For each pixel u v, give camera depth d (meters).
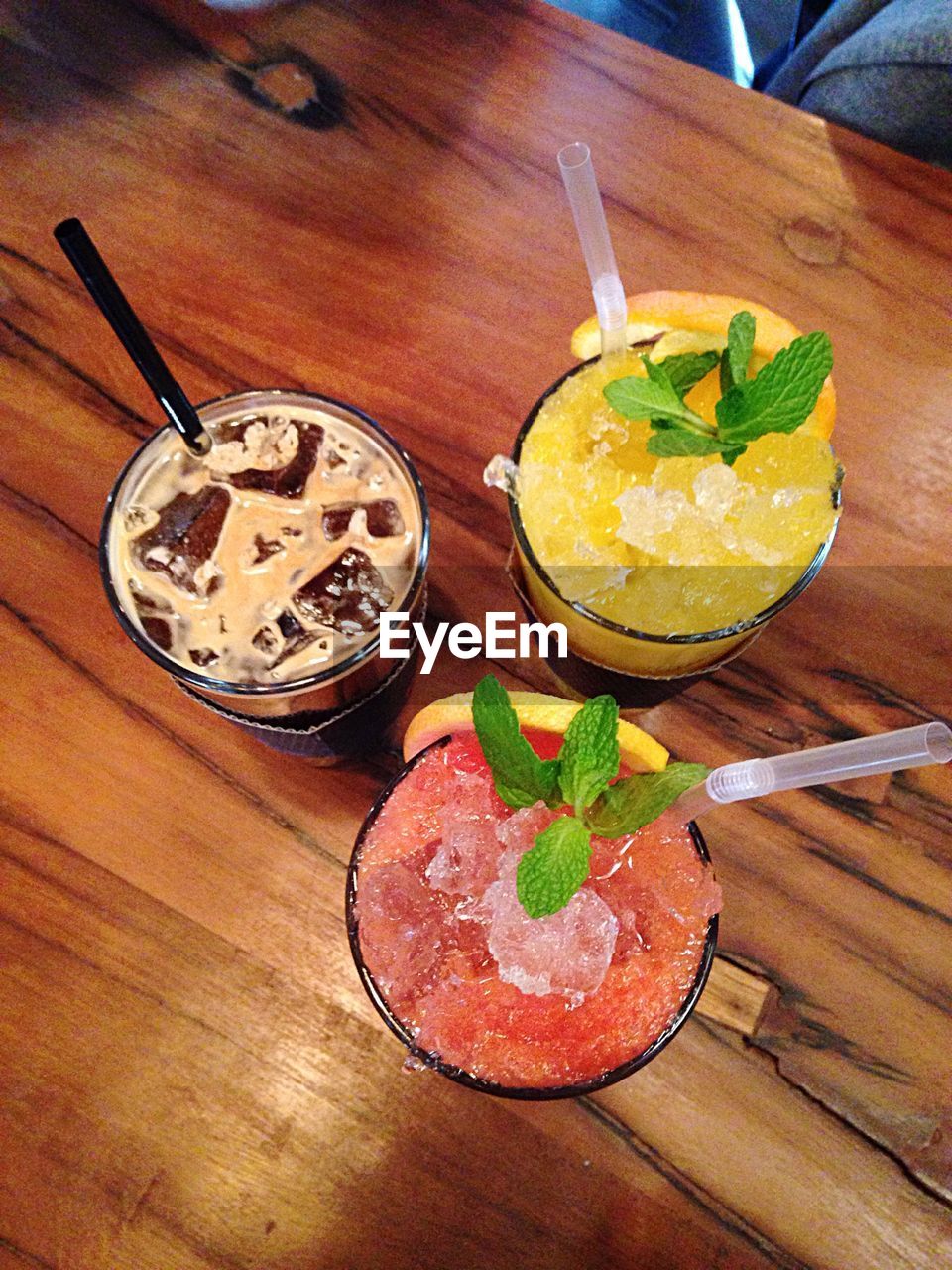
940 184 0.37
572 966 0.23
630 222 0.36
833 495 0.27
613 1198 0.28
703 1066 0.29
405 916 0.25
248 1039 0.29
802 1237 0.28
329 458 0.28
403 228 0.36
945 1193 0.28
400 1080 0.29
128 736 0.32
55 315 0.35
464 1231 0.28
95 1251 0.27
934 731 0.21
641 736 0.26
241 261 0.36
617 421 0.28
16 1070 0.29
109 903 0.30
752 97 0.38
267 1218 0.28
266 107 0.37
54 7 0.38
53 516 0.34
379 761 0.33
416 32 0.38
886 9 0.41
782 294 0.36
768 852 0.31
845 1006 0.30
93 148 0.37
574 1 0.54
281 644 0.26
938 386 0.35
